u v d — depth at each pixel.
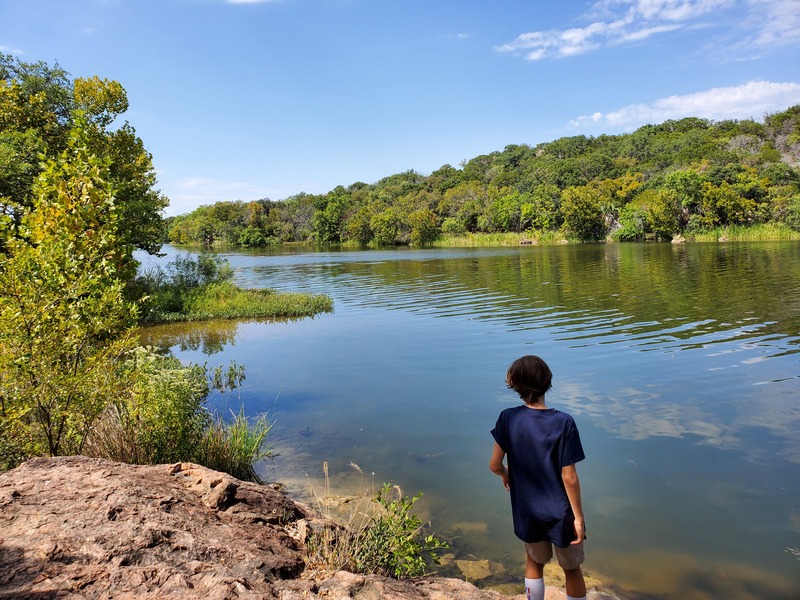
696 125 149.50
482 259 52.22
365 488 6.86
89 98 24.59
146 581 3.03
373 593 3.52
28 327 5.41
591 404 9.66
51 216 6.47
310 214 127.88
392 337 16.81
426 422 9.26
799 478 6.72
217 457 7.06
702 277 28.56
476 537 5.68
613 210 84.81
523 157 165.88
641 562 5.09
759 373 11.17
